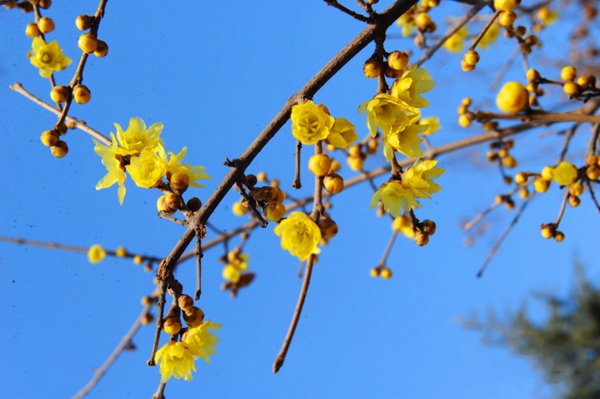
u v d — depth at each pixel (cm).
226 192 58
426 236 58
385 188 57
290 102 58
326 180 56
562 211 71
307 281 54
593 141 71
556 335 241
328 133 55
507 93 67
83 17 61
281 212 57
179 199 58
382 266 84
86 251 80
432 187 57
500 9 63
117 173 59
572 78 68
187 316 57
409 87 58
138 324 81
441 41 76
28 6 75
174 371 58
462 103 78
